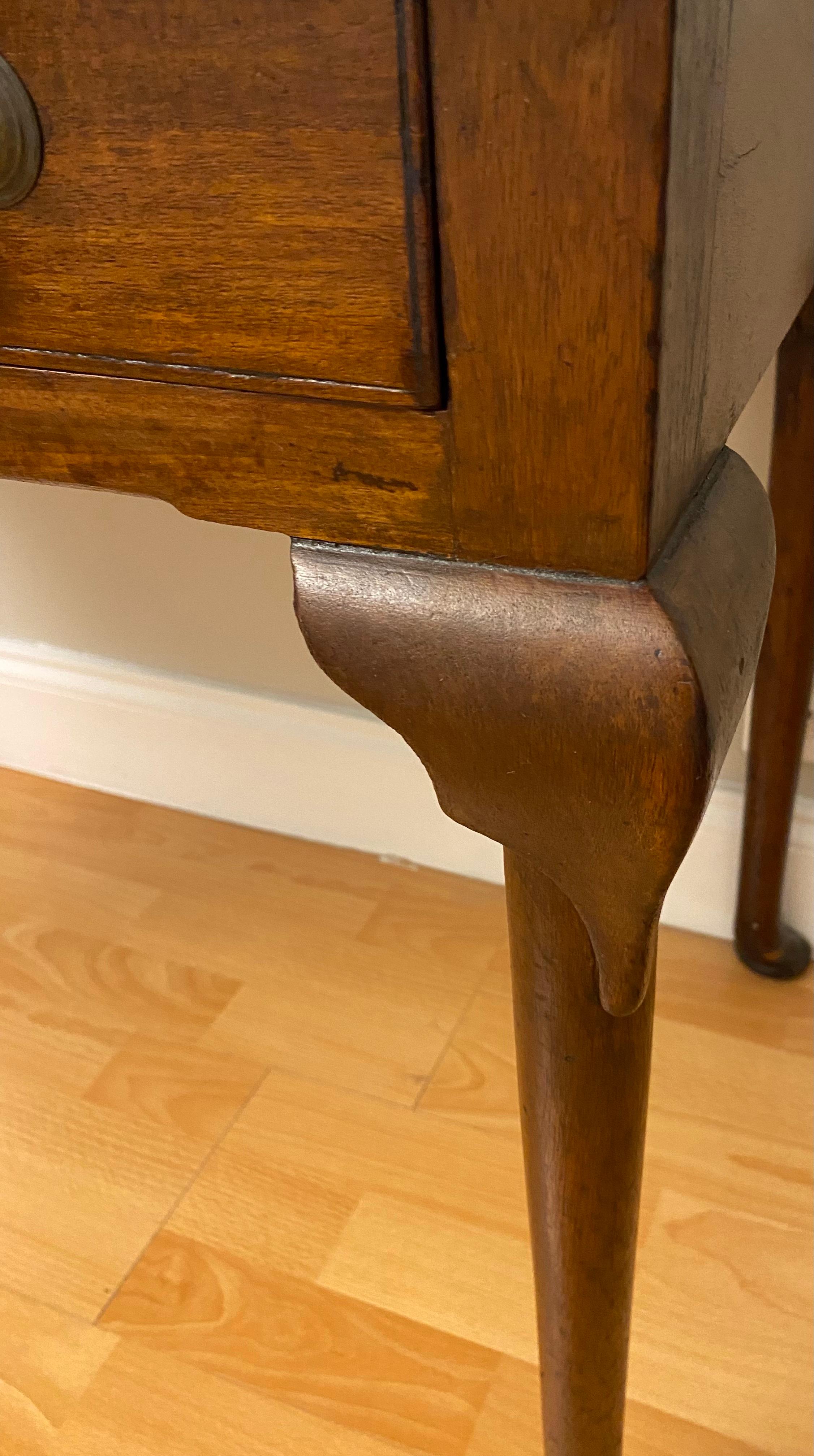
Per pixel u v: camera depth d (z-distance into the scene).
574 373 0.26
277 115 0.26
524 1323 0.70
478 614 0.30
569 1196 0.42
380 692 0.32
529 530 0.29
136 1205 0.78
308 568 0.32
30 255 0.30
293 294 0.28
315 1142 0.81
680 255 0.25
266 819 1.10
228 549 0.96
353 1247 0.75
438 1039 0.88
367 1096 0.84
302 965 0.96
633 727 0.29
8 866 1.08
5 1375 0.69
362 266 0.27
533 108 0.24
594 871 0.32
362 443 0.30
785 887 0.91
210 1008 0.92
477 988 0.92
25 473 0.35
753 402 0.76
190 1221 0.77
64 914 1.02
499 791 0.32
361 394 0.29
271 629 1.00
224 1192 0.78
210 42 0.26
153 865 1.07
